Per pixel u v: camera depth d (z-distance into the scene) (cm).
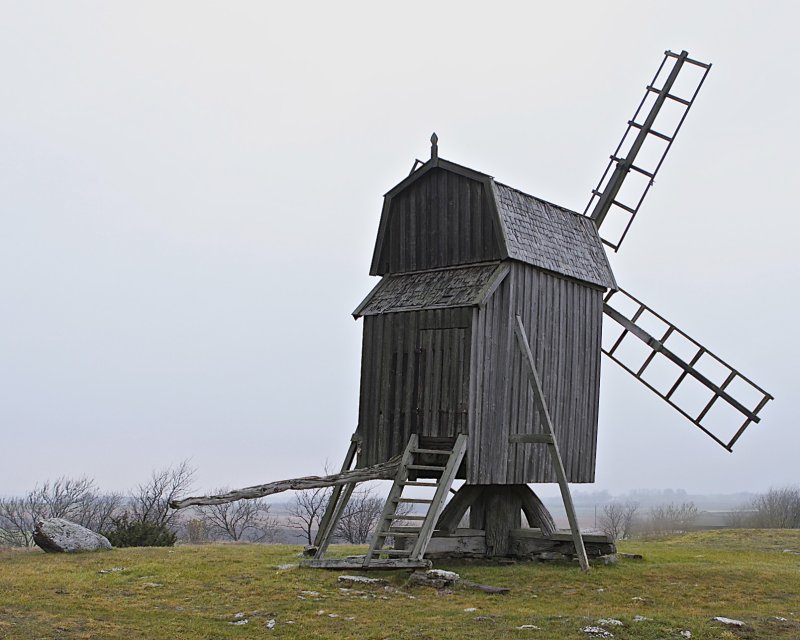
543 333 2052
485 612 1385
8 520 5022
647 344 2361
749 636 1258
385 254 2200
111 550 2078
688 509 6312
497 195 2005
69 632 1211
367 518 5488
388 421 1998
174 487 5434
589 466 2170
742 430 2292
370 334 2069
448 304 1923
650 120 2719
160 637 1205
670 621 1312
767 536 2800
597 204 2666
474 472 1861
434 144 2094
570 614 1388
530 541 2047
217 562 1847
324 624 1295
